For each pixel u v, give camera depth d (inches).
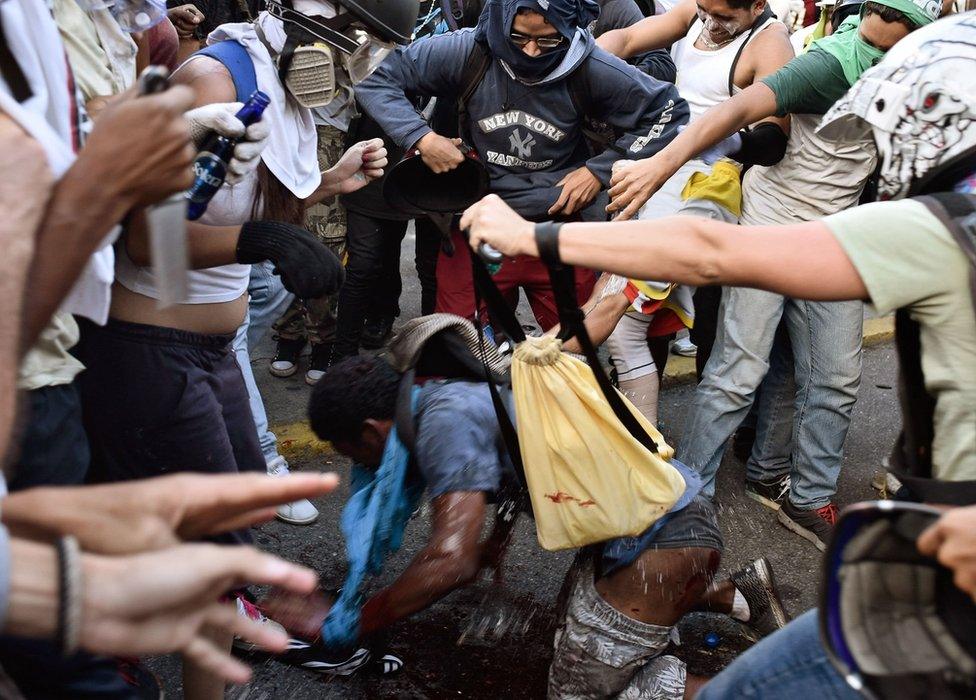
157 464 93.2
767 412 146.4
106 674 64.2
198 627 40.7
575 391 83.4
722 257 62.1
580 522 86.4
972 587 49.1
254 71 92.9
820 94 119.8
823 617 53.4
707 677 114.6
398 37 100.9
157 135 50.9
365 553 90.3
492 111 135.4
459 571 84.6
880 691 53.1
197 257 85.7
